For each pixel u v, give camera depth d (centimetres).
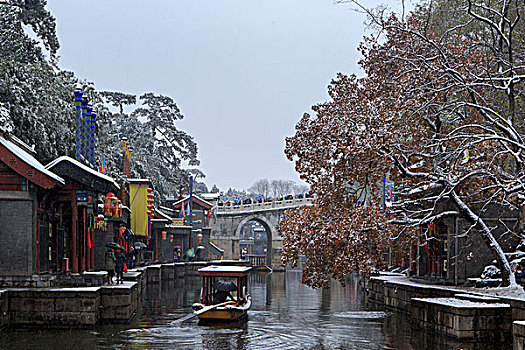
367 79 2702
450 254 2733
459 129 2280
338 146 2623
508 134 2253
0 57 3189
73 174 2306
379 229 2584
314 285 2716
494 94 2834
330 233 2611
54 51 3853
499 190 2300
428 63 2495
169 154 7881
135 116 7638
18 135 3039
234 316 2314
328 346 1883
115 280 2683
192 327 2175
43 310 1986
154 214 5397
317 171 2777
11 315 1978
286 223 2808
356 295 3816
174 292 3722
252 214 7675
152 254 5300
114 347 1769
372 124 2502
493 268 2608
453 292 2358
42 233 2195
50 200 2317
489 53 3025
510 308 1981
